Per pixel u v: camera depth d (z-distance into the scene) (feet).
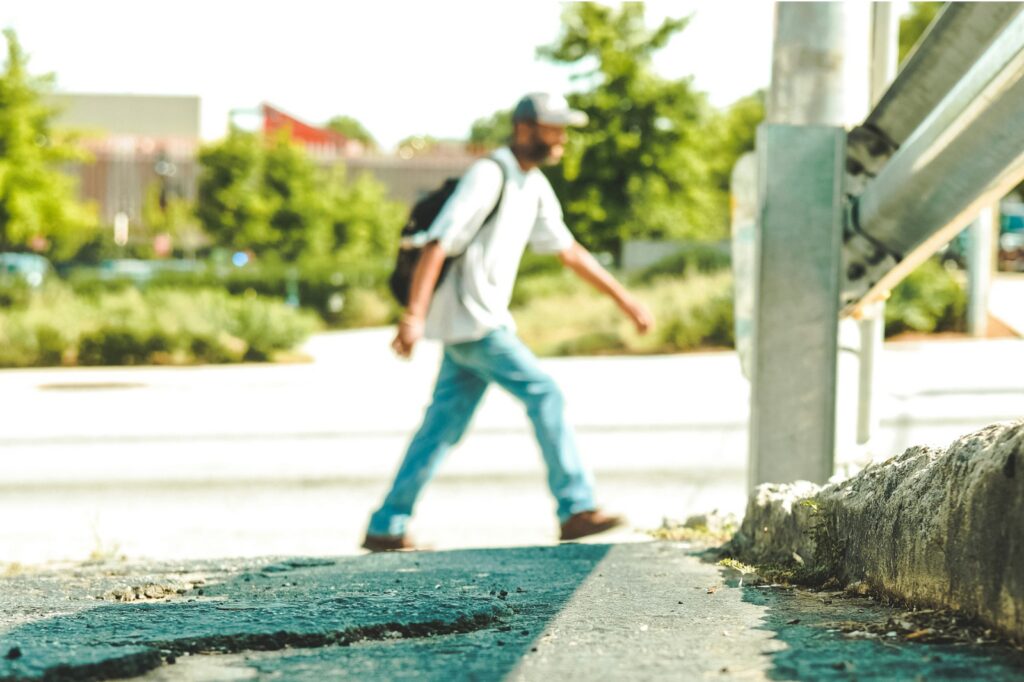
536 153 20.11
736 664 8.25
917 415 38.81
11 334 72.08
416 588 12.74
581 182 107.04
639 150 106.32
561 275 92.68
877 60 23.26
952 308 69.15
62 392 55.26
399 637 10.20
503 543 23.61
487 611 10.89
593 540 20.43
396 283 19.93
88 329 72.49
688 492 29.60
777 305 16.17
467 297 19.61
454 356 20.06
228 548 23.73
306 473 33.53
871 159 16.57
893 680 7.48
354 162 181.16
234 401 50.44
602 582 12.75
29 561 21.62
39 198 119.14
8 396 53.57
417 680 8.16
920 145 14.70
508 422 42.19
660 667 8.27
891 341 66.95
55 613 11.29
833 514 11.70
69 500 30.14
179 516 27.94
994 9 14.07
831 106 16.58
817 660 8.16
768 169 16.14
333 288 103.60
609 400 47.44
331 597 11.92
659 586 12.29
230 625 10.19
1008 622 8.18
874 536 10.56
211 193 157.07
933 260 73.15
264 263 111.24
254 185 157.17
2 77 117.70
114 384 59.11
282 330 73.36
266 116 239.91
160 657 9.09
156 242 167.73
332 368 66.13
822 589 11.42
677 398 48.01
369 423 43.19
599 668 8.34
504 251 19.79
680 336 73.10
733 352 71.31
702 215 109.09
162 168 179.83
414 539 20.54
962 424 37.22
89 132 126.31
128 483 32.32
